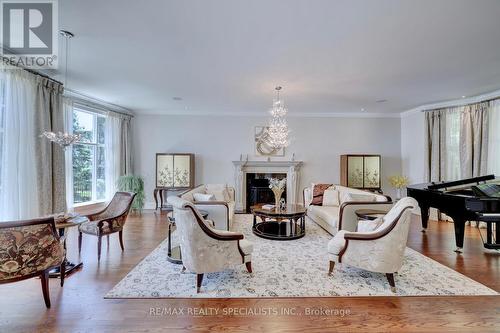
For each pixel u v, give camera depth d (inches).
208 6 84.6
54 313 81.2
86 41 110.4
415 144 246.1
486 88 175.8
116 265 118.5
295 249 140.9
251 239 159.0
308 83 165.9
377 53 120.0
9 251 77.1
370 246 98.1
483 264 121.0
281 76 152.9
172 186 246.7
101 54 123.6
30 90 139.3
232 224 185.5
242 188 258.2
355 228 150.9
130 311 82.8
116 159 236.5
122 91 188.9
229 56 124.7
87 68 142.7
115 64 136.2
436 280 104.5
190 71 146.0
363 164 246.4
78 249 135.8
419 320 78.9
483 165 188.7
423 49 115.5
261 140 264.4
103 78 159.5
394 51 117.8
